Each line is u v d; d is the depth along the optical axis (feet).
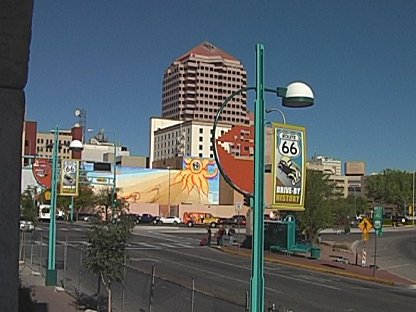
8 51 10.37
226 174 32.91
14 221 10.01
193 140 444.55
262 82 30.30
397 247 169.07
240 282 76.95
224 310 45.68
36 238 132.26
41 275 73.26
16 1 10.46
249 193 33.14
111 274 45.52
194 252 130.52
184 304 49.57
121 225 46.16
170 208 331.57
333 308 59.62
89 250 45.93
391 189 460.14
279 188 32.45
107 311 47.42
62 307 49.52
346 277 95.55
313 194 138.00
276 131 32.40
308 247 125.80
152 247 140.15
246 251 133.59
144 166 396.98
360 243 180.55
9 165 10.10
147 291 55.88
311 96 30.60
